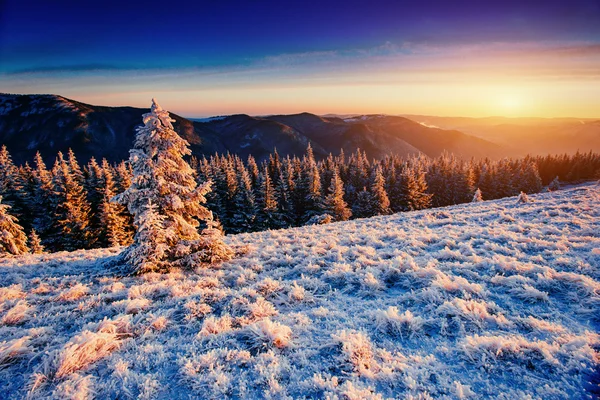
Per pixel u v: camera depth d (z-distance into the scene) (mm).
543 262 8648
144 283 9562
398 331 5812
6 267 13047
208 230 12445
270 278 9203
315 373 4789
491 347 4918
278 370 4898
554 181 73938
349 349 5152
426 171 73250
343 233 16547
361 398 4094
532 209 17938
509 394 4035
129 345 5961
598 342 4852
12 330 6734
